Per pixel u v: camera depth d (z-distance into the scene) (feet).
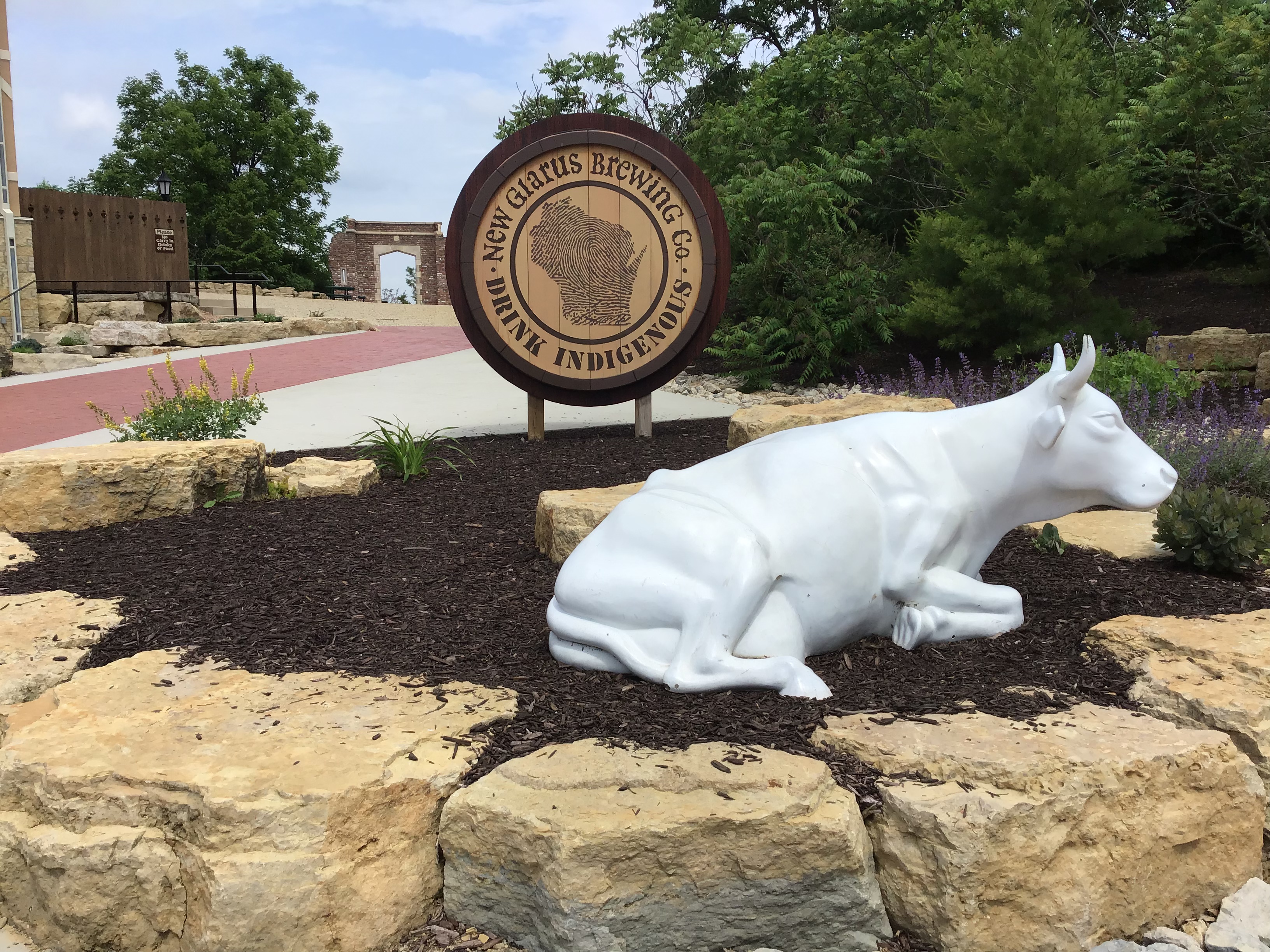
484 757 10.03
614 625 11.94
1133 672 12.21
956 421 13.03
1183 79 50.57
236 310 85.15
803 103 67.72
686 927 8.93
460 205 31.30
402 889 9.24
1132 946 9.14
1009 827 8.90
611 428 35.50
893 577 12.58
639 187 31.53
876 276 51.52
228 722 10.57
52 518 20.61
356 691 11.60
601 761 9.66
